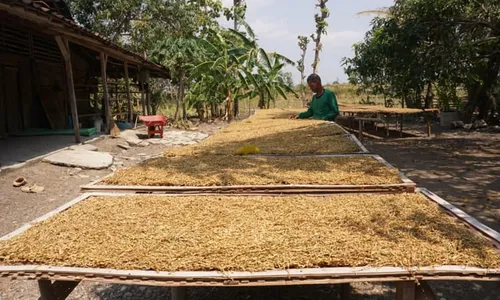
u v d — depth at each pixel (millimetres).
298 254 1437
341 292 2400
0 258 1474
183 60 15016
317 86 5820
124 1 15750
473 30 8992
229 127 5480
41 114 10391
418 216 1827
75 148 7594
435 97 16406
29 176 5637
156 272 1341
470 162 7434
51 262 1439
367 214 1875
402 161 7699
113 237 1642
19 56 9375
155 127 11938
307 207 2004
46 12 5855
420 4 7547
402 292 1391
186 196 2252
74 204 2131
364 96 21875
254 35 14664
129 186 2396
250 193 2295
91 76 13289
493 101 12938
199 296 2666
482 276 1310
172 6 16734
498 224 3955
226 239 1596
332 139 3932
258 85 14336
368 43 10531
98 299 2686
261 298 2637
